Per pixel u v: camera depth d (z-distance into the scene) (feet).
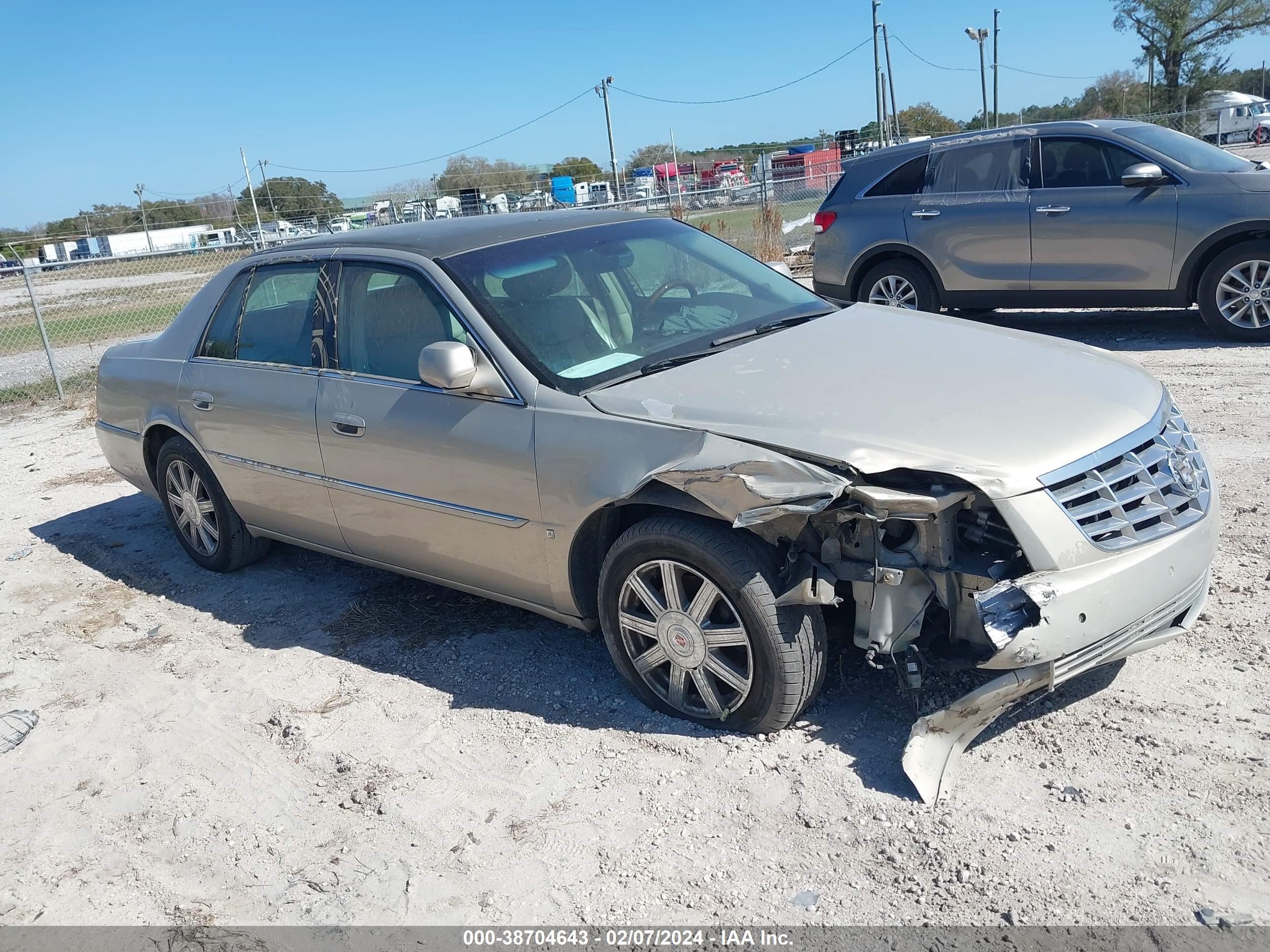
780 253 55.01
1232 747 10.07
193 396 17.25
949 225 30.09
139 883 10.60
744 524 10.05
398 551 14.61
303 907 9.87
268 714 13.60
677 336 13.42
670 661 11.68
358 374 14.43
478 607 15.98
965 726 10.31
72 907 10.35
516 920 9.28
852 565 10.46
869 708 11.55
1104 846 9.05
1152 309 32.53
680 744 11.49
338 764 12.14
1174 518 10.61
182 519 18.98
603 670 13.48
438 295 13.50
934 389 11.26
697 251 15.80
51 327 63.26
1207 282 26.84
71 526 22.95
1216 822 9.12
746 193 68.03
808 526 10.63
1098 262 28.07
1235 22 150.30
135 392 18.70
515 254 14.15
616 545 11.61
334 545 15.89
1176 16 152.56
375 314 14.37
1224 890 8.39
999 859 9.07
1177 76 156.56
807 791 10.34
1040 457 10.03
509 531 12.68
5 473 28.43
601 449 11.50
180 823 11.49
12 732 13.96
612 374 12.42
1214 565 13.91
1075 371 11.88
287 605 17.08
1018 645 9.53
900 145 31.65
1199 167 26.91
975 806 9.77
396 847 10.53
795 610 10.65
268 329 16.22
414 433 13.42
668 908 9.14
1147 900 8.41
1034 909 8.50
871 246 31.73
